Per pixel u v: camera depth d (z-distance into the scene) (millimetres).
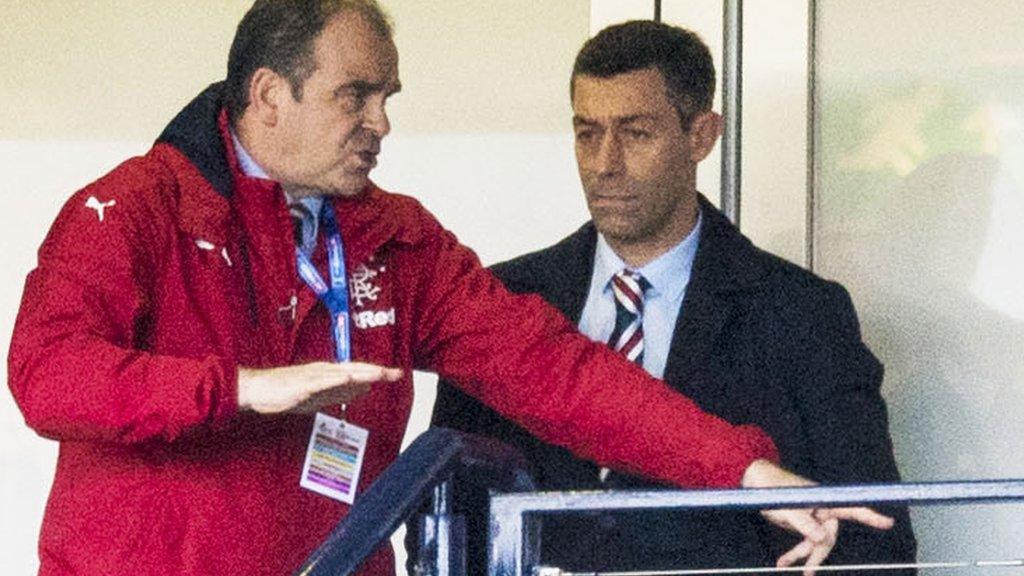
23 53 20078
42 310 12234
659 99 15211
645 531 14680
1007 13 18000
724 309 15156
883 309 18188
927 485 10883
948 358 18016
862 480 14867
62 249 12422
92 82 20031
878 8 18328
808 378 15070
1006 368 17875
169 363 11922
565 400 13438
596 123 15266
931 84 18172
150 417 11805
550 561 14633
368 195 13531
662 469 13266
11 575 19859
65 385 11922
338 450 12906
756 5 18547
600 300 15586
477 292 13695
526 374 13508
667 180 15250
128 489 12422
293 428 12773
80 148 20047
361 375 11641
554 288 15578
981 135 18031
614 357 13617
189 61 19922
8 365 12281
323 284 13078
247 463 12594
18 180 20078
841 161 18359
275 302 12898
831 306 15305
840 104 18391
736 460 13047
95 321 12234
